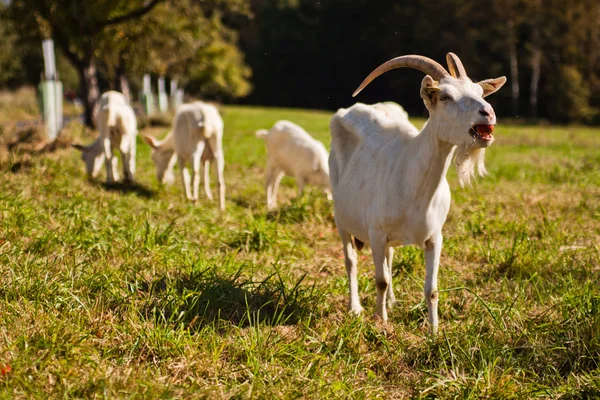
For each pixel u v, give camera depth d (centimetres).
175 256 618
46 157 1090
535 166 1462
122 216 757
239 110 4578
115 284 525
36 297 466
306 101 6688
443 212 471
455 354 447
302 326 490
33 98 3522
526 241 705
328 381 414
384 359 451
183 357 419
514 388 405
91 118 2170
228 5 2456
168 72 3603
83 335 427
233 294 529
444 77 441
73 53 2144
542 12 4925
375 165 507
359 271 661
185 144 1012
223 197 979
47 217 690
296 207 878
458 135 419
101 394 365
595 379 402
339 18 6456
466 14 5134
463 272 654
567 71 4750
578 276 619
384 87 6288
